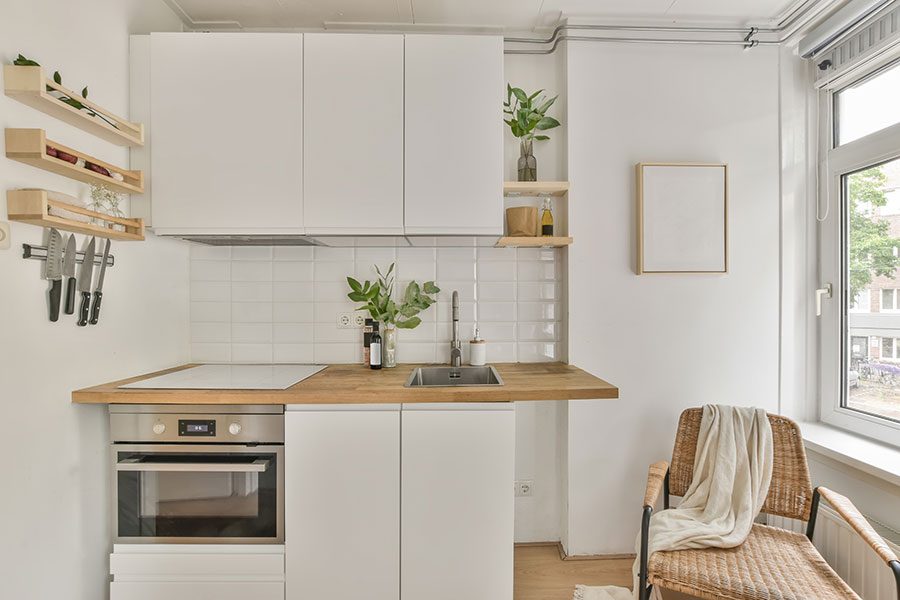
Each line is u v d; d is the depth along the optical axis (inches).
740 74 84.7
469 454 63.0
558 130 86.6
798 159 85.4
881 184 73.0
